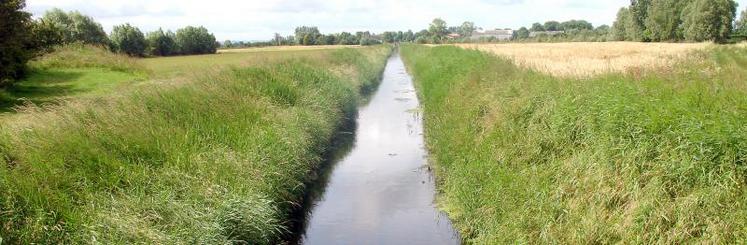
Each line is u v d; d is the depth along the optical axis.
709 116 5.96
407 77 32.44
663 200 5.42
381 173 11.07
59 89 16.05
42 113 7.86
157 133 8.01
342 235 8.02
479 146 9.30
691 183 5.44
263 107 11.33
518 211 6.66
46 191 5.77
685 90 7.13
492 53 24.14
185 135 8.27
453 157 9.85
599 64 19.42
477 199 7.72
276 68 15.74
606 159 6.37
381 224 8.37
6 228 5.17
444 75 18.64
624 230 5.45
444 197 9.12
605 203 5.91
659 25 64.62
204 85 11.59
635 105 6.92
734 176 5.18
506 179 7.50
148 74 21.16
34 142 6.72
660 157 5.86
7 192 5.54
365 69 28.38
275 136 9.55
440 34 125.31
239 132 9.20
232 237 6.61
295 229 8.25
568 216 6.09
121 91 11.19
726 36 59.19
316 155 11.27
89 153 6.82
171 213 6.24
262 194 7.49
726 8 57.44
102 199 6.06
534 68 14.84
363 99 20.66
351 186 10.27
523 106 9.69
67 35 39.06
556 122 8.20
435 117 13.77
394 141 13.96
